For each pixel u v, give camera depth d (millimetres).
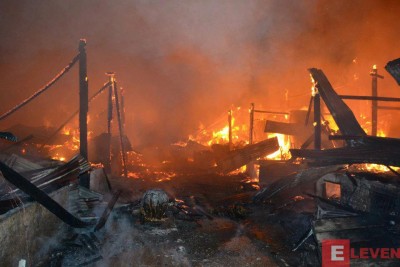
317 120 9328
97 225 7512
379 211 6574
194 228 8297
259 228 8359
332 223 5766
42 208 6109
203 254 6684
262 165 12625
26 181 5418
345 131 7953
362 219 5863
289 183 9281
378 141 6520
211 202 11266
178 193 12891
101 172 10195
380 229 5590
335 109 8461
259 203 10320
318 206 6980
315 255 6121
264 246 7148
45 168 7145
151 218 8453
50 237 6449
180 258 6438
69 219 6363
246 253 6754
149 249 6793
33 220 5742
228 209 9625
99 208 8531
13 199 5555
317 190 8930
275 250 6926
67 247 6480
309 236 6746
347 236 5461
